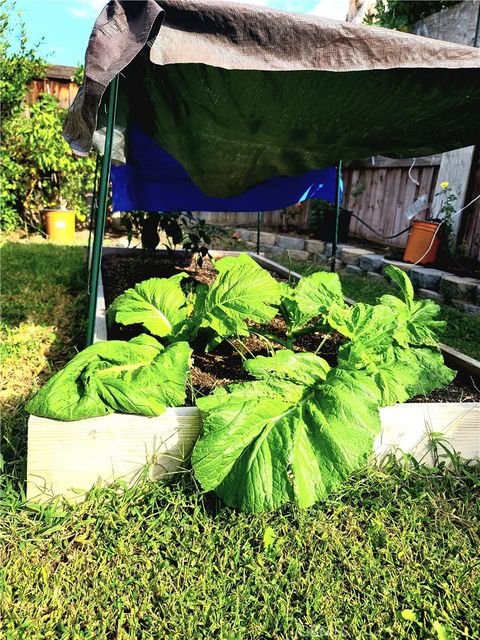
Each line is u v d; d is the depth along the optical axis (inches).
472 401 96.7
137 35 63.3
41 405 68.6
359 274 237.1
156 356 84.9
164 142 115.4
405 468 80.2
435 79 85.7
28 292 166.9
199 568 61.4
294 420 70.9
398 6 245.1
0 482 71.3
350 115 99.3
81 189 316.5
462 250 206.1
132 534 65.3
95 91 64.1
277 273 202.7
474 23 205.9
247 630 55.1
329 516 70.4
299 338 124.5
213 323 94.0
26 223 296.4
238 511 69.1
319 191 192.9
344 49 69.9
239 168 132.1
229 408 71.2
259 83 86.0
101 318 120.7
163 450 73.3
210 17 65.9
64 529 65.5
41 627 53.9
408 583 61.7
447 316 166.6
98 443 70.7
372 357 90.2
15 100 268.8
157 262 212.7
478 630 56.9
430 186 237.0
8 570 59.3
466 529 70.8
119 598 56.9
